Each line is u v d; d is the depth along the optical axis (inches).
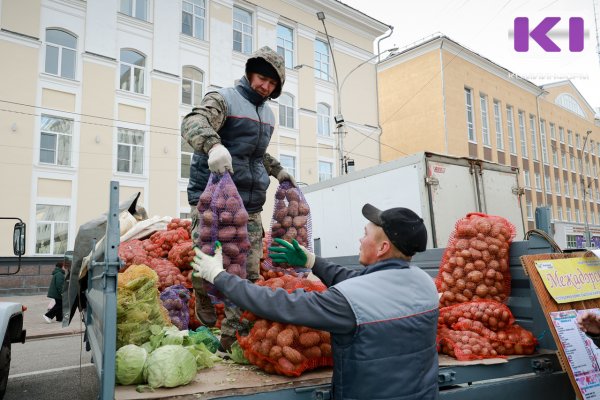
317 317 80.3
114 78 749.9
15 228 242.7
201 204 109.6
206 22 887.1
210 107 115.1
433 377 84.7
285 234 138.6
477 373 105.9
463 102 1294.3
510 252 136.8
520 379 110.7
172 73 817.5
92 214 708.0
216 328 134.3
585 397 109.0
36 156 666.2
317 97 1047.6
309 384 87.8
